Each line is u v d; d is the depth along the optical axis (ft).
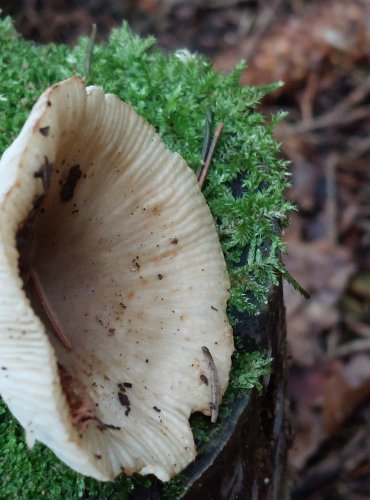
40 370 0.31
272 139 0.48
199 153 0.47
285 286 0.92
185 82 0.50
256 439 0.45
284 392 0.50
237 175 0.47
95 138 0.37
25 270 0.36
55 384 0.31
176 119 0.47
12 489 0.38
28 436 0.34
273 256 0.43
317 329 0.89
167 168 0.40
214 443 0.39
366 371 0.86
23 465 0.38
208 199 0.46
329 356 0.88
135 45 0.51
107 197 0.39
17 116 0.46
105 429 0.35
